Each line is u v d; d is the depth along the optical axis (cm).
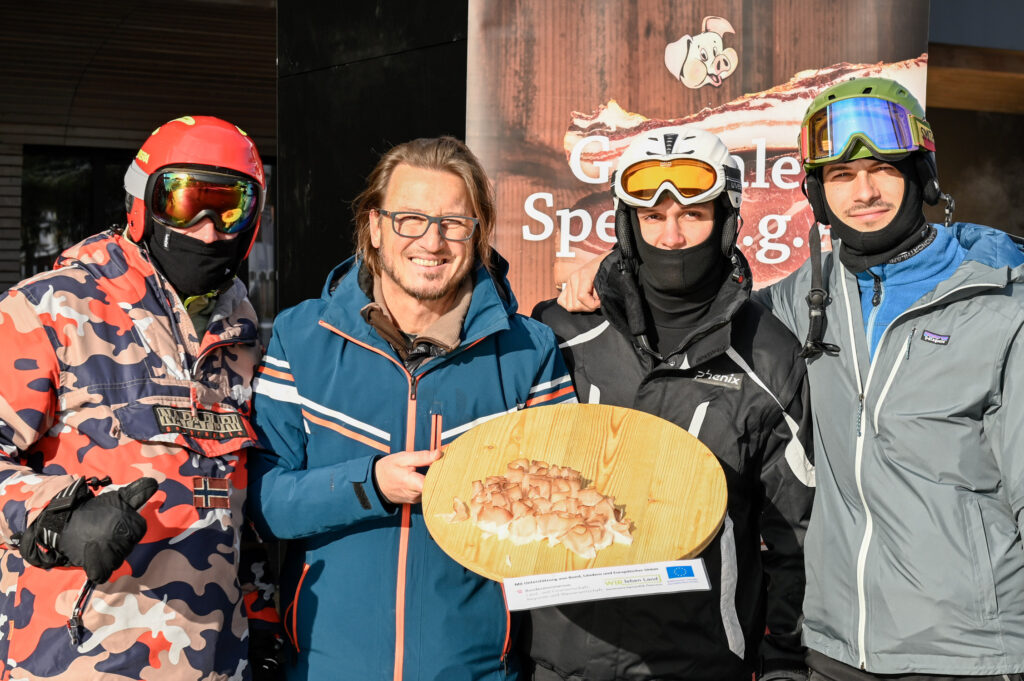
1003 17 516
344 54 349
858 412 168
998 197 630
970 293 161
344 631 159
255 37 603
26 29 579
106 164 645
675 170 169
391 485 152
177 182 151
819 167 176
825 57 314
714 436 175
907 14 316
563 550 140
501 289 180
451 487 153
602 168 305
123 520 125
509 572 135
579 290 191
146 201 153
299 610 163
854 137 166
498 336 174
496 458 160
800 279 191
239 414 159
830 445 172
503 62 298
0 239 615
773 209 315
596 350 188
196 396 152
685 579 136
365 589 159
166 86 635
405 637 158
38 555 127
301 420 167
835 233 177
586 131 304
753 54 311
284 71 376
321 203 362
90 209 645
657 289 181
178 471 147
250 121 659
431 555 161
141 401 147
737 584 177
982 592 156
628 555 139
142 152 156
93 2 549
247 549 175
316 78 362
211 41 608
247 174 157
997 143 628
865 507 166
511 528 144
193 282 157
